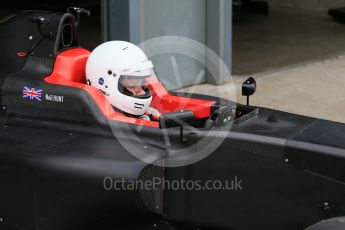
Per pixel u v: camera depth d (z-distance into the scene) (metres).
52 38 7.84
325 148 6.61
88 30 19.31
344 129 7.14
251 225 7.03
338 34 19.97
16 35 8.05
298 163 6.69
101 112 7.40
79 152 7.04
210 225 7.20
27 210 7.25
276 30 20.42
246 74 15.33
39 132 7.50
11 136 7.44
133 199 6.83
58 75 7.71
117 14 12.39
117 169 6.81
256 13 22.69
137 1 12.37
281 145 6.74
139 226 7.15
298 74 15.38
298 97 13.62
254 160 6.86
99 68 7.59
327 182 6.61
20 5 22.11
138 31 12.55
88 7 21.97
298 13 23.23
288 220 6.85
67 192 7.00
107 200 6.91
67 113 7.51
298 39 19.22
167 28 13.34
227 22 14.09
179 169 7.10
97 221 7.08
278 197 6.84
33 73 7.78
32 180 7.11
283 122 7.34
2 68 7.94
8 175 7.21
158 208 7.14
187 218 7.23
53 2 22.08
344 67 16.09
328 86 14.45
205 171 7.05
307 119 7.48
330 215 6.66
